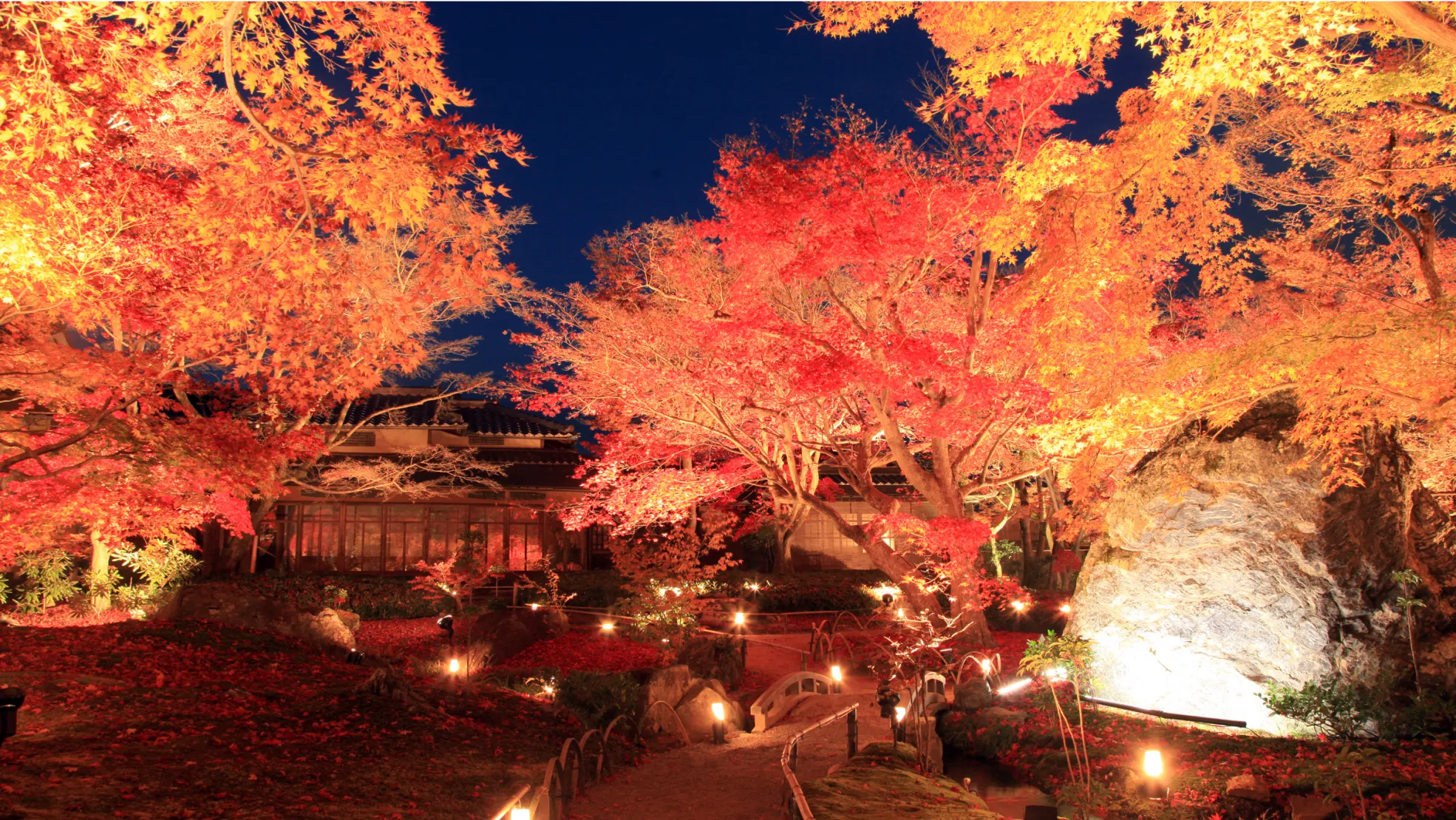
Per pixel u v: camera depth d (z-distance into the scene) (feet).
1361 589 34.17
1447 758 28.07
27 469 36.19
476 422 106.52
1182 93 25.57
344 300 32.12
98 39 19.12
